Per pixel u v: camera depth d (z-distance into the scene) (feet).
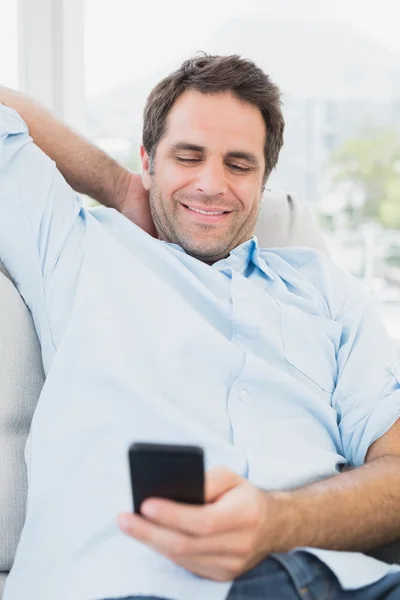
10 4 6.95
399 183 9.23
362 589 3.18
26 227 4.12
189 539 2.64
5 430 3.84
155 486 2.52
